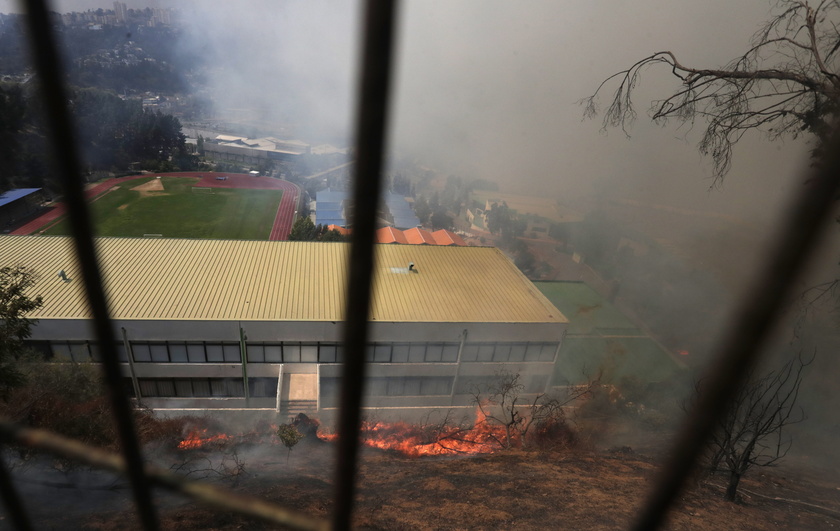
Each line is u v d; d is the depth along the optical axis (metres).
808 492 9.18
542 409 19.28
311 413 19.86
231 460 13.84
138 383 19.75
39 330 18.02
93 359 18.88
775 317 1.67
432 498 8.38
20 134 57.66
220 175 89.44
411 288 22.77
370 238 1.52
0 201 51.53
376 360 20.83
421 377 21.47
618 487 8.66
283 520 2.05
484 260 26.39
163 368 19.70
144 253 23.09
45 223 53.03
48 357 18.52
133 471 2.15
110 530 7.30
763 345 1.73
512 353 21.75
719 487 8.59
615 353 27.73
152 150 90.25
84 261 1.84
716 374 1.85
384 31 1.29
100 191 71.94
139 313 19.09
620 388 22.09
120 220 61.31
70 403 13.48
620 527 6.98
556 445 15.44
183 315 19.27
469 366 21.66
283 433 15.72
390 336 20.39
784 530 7.01
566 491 8.45
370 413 20.67
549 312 22.16
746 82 8.74
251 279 22.09
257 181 88.00
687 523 6.70
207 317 19.31
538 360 22.09
